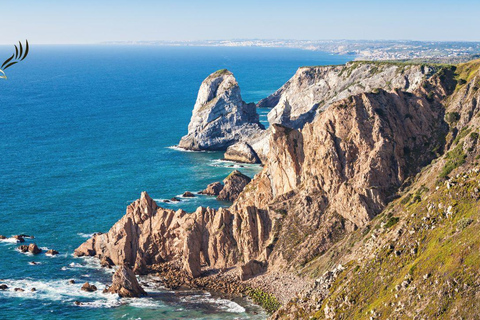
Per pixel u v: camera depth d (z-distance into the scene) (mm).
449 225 91438
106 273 140375
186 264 141500
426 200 102562
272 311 120500
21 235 158875
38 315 117875
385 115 161125
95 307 122188
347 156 153125
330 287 103812
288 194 154875
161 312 120625
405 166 154750
